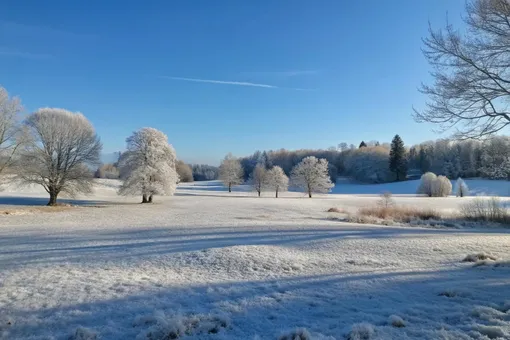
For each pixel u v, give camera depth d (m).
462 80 9.94
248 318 4.98
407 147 125.31
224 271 8.05
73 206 37.19
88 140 37.91
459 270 7.80
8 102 30.19
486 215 24.91
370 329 4.17
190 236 13.90
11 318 5.04
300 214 30.70
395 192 78.81
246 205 41.88
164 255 9.92
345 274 7.60
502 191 69.56
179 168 119.88
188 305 5.60
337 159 121.69
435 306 5.25
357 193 80.94
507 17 9.37
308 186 67.62
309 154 130.38
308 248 10.98
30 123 35.25
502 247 10.95
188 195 65.31
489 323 4.46
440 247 11.02
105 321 4.93
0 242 12.96
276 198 58.53
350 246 11.28
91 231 16.38
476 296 5.71
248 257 9.25
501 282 6.59
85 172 37.53
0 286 6.75
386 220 22.95
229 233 14.66
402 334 4.19
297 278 7.32
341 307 5.38
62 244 12.30
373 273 7.64
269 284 6.83
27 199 43.44
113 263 8.99
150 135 42.84
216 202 46.94
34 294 6.22
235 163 84.00
